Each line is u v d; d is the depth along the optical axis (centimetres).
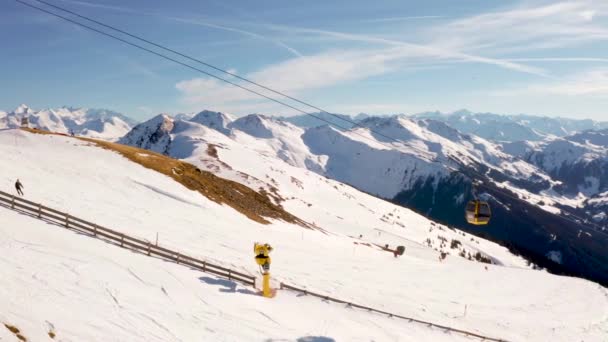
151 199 6356
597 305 6969
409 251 11144
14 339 1844
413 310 4762
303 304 3766
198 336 2523
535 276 8662
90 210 4881
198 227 5706
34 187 5134
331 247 7588
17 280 2448
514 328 5112
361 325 3656
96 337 2158
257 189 14325
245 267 4497
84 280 2747
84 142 8769
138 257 3569
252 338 2716
